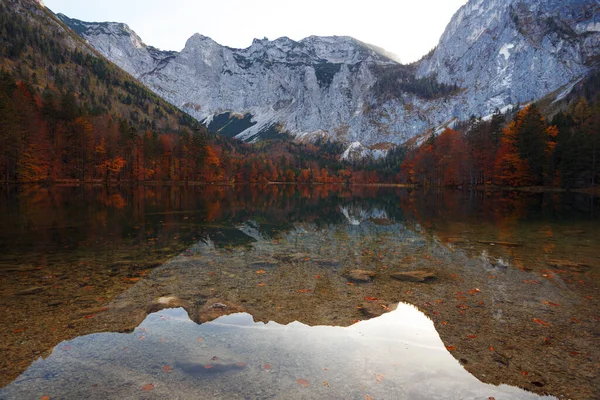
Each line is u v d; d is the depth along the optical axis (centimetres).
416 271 940
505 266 1000
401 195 5941
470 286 817
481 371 450
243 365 457
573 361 479
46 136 6544
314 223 2023
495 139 7544
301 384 413
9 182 5597
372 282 847
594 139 5441
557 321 615
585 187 5662
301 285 820
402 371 446
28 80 14700
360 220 2186
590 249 1237
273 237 1506
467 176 8038
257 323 599
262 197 5025
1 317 607
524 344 528
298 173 18325
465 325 598
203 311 645
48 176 6500
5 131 5094
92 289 770
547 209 2889
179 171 9612
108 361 462
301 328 580
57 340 522
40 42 18662
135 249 1213
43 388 397
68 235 1466
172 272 921
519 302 710
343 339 541
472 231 1680
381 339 541
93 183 7331
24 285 791
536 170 6312
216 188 8044
